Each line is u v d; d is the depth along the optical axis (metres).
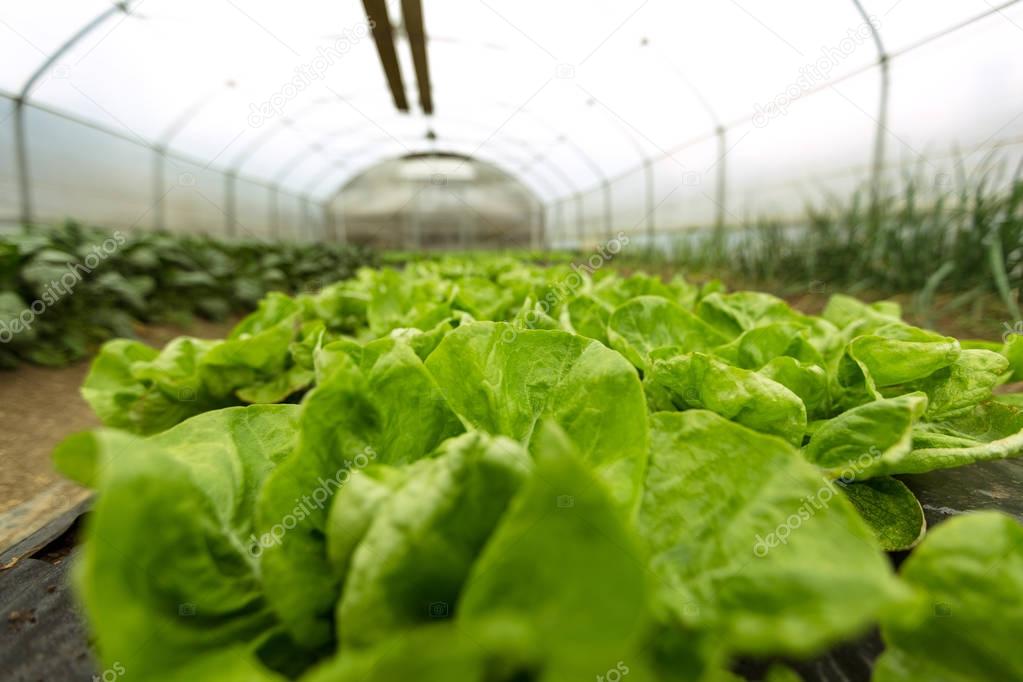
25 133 13.56
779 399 1.62
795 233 14.13
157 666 0.87
